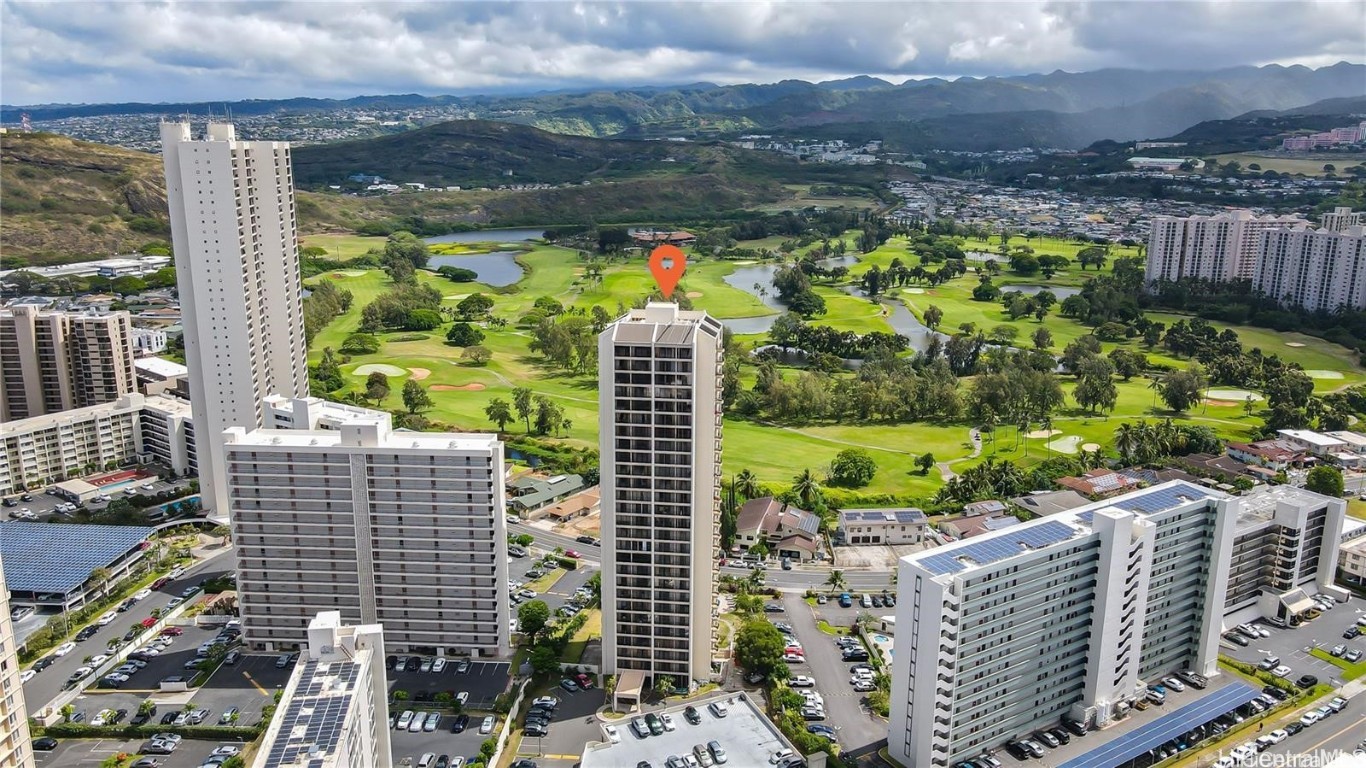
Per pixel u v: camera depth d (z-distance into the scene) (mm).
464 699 187375
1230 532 191625
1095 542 175500
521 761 169750
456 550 199125
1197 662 197625
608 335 175500
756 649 194000
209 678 195875
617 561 187000
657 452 179375
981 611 163500
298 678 139000
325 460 196125
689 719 175750
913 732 165750
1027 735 177625
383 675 149750
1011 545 170000
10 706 137500
